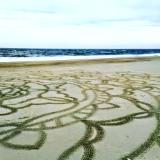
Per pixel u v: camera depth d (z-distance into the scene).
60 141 2.34
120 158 2.00
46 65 12.97
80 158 2.00
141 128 2.72
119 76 7.84
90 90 5.14
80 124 2.84
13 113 3.29
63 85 5.82
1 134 2.52
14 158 2.00
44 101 4.02
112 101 4.06
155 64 14.05
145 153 2.10
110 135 2.50
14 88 5.30
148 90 5.21
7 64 13.07
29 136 2.47
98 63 14.98
